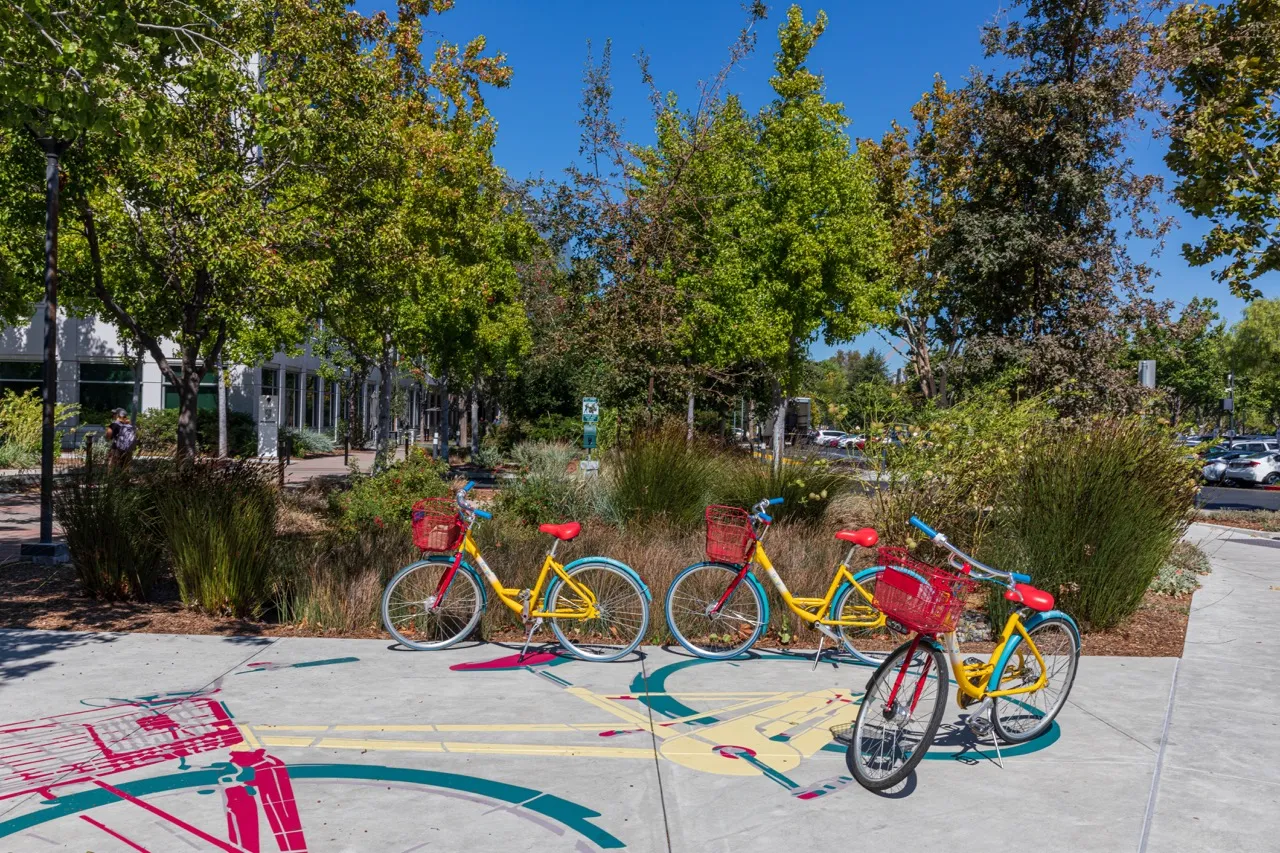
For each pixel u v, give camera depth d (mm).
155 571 7785
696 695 5402
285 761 4191
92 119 7344
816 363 39469
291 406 38469
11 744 4340
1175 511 8070
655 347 16656
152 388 32156
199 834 3445
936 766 4355
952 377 17703
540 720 4871
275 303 13172
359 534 9594
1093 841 3535
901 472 8406
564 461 13961
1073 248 16859
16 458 22047
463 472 25328
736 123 19438
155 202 12281
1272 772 4297
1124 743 4691
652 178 17234
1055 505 7438
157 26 8102
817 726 4871
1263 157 15016
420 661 6027
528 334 25578
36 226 12539
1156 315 16812
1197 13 15836
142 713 4805
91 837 3404
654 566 7840
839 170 19922
